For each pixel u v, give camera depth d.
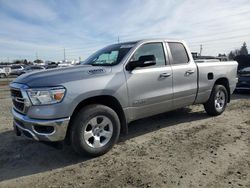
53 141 4.25
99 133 4.62
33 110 4.22
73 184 3.73
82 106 4.59
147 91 5.28
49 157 4.73
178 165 4.16
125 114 5.00
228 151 4.64
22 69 42.28
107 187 3.60
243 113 7.42
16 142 5.52
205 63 6.67
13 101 4.80
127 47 5.39
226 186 3.49
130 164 4.28
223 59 8.36
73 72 4.54
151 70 5.36
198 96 6.46
